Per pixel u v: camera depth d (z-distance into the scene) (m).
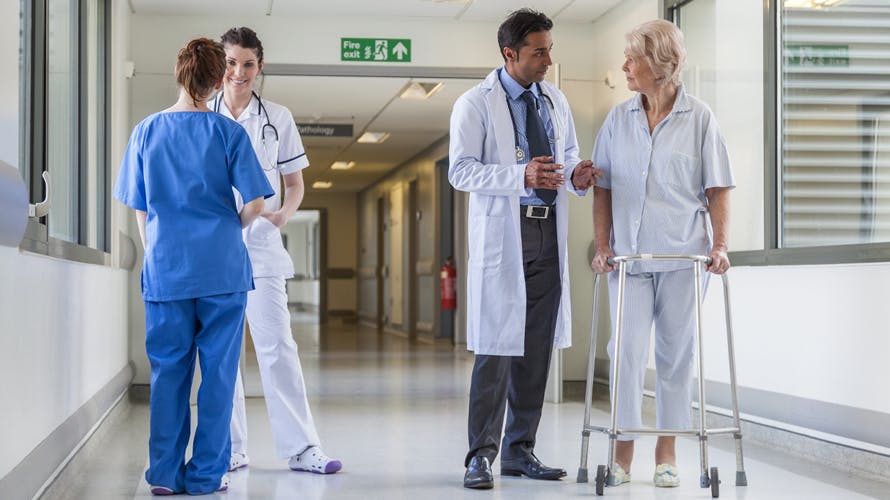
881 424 4.08
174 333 3.55
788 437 4.76
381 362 10.62
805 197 4.92
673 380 3.71
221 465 3.64
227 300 3.56
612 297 3.76
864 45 4.48
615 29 7.39
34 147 3.55
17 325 2.92
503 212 3.74
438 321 14.12
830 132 4.73
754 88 5.48
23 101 3.51
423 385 8.11
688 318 3.66
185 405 3.61
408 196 15.55
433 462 4.33
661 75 3.58
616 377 3.56
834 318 4.47
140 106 7.21
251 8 7.18
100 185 6.06
